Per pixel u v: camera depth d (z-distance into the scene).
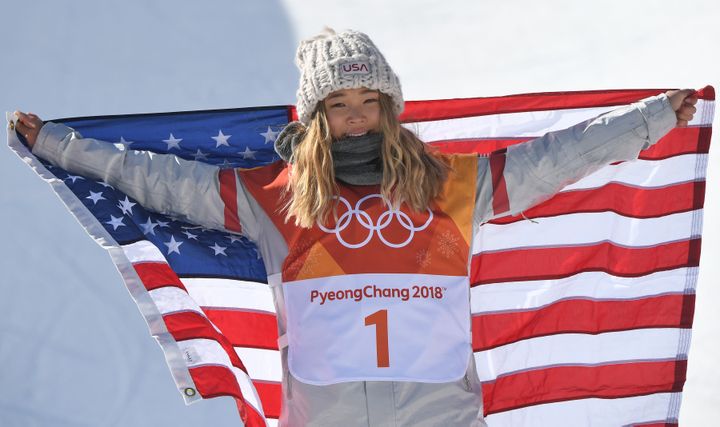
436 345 4.36
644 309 5.38
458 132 5.48
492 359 5.38
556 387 5.41
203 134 5.39
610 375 5.40
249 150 5.43
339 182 4.53
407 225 4.45
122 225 4.85
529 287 5.37
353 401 4.29
